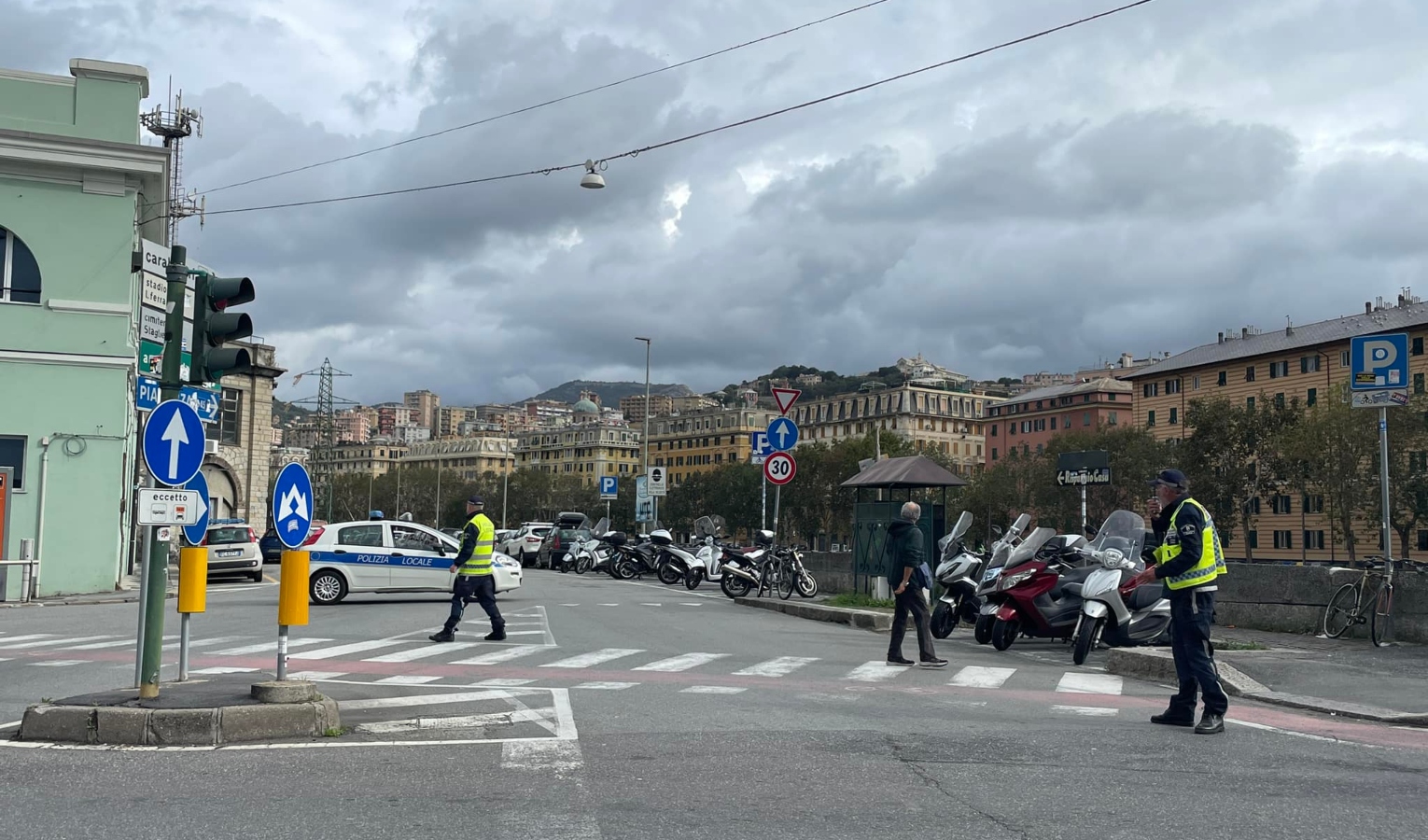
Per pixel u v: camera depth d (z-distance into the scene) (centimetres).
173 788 652
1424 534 8775
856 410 15812
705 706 967
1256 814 594
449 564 2333
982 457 15675
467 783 661
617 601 2466
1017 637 1712
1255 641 1489
